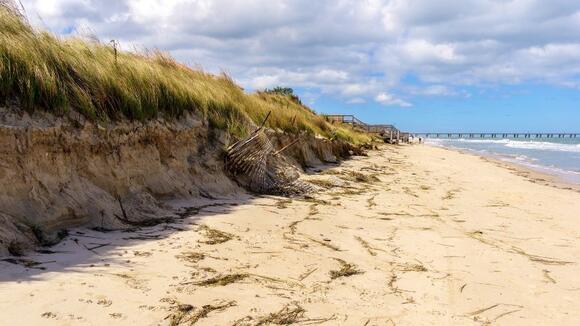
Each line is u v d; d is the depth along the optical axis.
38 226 5.41
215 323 3.77
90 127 6.88
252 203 9.07
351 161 21.44
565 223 9.46
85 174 6.66
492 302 4.84
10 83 5.95
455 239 7.46
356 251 6.32
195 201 8.53
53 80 6.53
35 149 5.89
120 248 5.40
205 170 9.59
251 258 5.52
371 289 4.92
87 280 4.28
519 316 4.54
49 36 7.48
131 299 3.99
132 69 8.73
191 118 10.08
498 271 5.91
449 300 4.81
